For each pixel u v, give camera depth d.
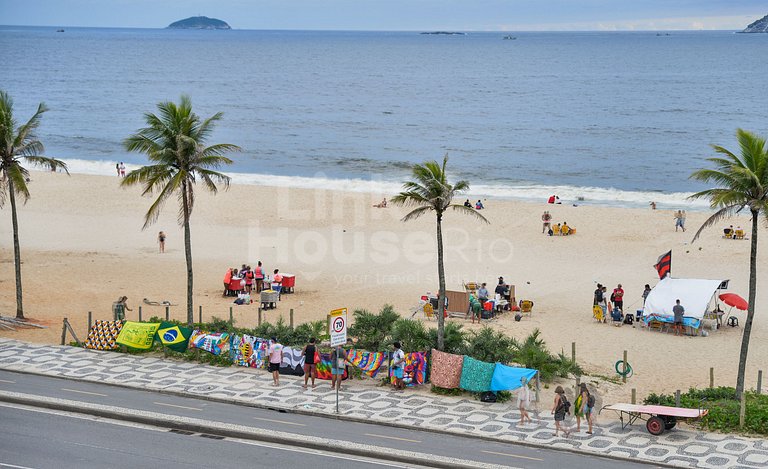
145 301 43.31
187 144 33.38
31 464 21.20
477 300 41.31
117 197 75.81
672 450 23.05
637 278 49.44
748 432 24.47
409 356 28.97
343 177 92.62
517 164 102.94
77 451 22.33
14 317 38.62
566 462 22.12
